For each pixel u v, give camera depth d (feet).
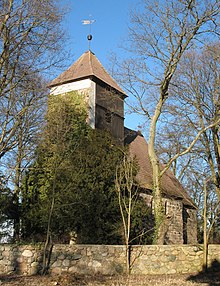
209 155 76.18
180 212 92.27
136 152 98.02
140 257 47.65
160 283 39.01
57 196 59.00
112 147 67.26
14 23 44.68
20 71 46.52
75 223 58.29
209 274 46.68
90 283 38.32
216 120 70.03
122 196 58.75
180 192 93.81
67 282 38.22
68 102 80.53
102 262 45.55
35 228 61.52
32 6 45.50
